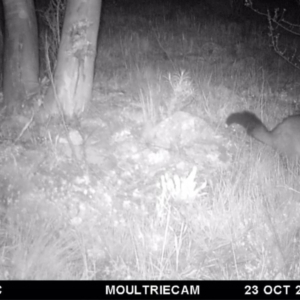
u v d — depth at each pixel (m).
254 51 7.52
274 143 4.08
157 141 4.03
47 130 3.83
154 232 3.10
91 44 4.08
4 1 4.36
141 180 3.60
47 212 3.22
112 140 3.92
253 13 9.91
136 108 4.52
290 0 10.73
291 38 8.48
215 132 4.25
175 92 4.49
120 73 5.73
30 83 4.35
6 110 4.26
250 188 3.54
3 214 3.23
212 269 2.92
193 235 3.10
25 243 2.92
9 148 3.65
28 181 3.38
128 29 8.12
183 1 10.55
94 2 4.03
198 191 3.41
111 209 3.29
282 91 5.82
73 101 4.09
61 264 2.82
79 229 3.12
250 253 3.05
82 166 3.56
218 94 5.18
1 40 5.24
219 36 8.10
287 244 3.12
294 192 3.58
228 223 3.19
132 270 2.85
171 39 7.69
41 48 5.61
